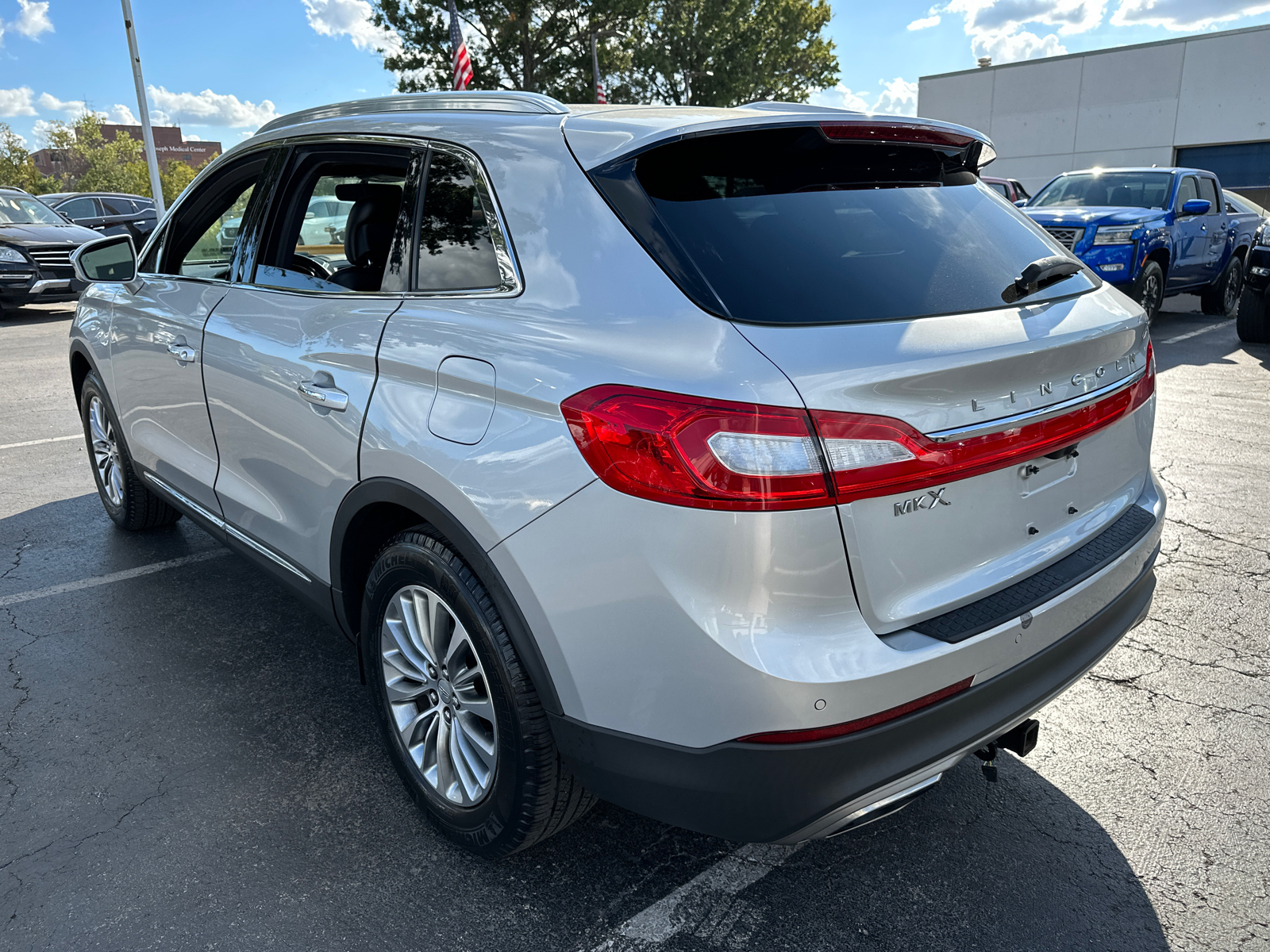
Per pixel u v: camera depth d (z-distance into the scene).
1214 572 3.98
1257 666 3.21
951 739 1.81
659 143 1.94
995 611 1.86
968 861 2.28
